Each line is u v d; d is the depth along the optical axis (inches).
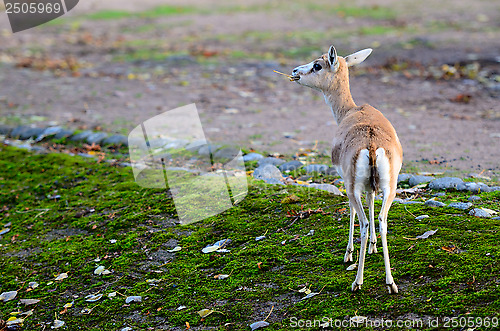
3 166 387.5
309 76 256.4
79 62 695.1
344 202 287.0
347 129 219.0
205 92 555.5
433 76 562.6
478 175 312.2
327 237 254.5
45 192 350.0
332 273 226.8
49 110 506.0
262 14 959.0
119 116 479.8
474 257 217.0
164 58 699.4
